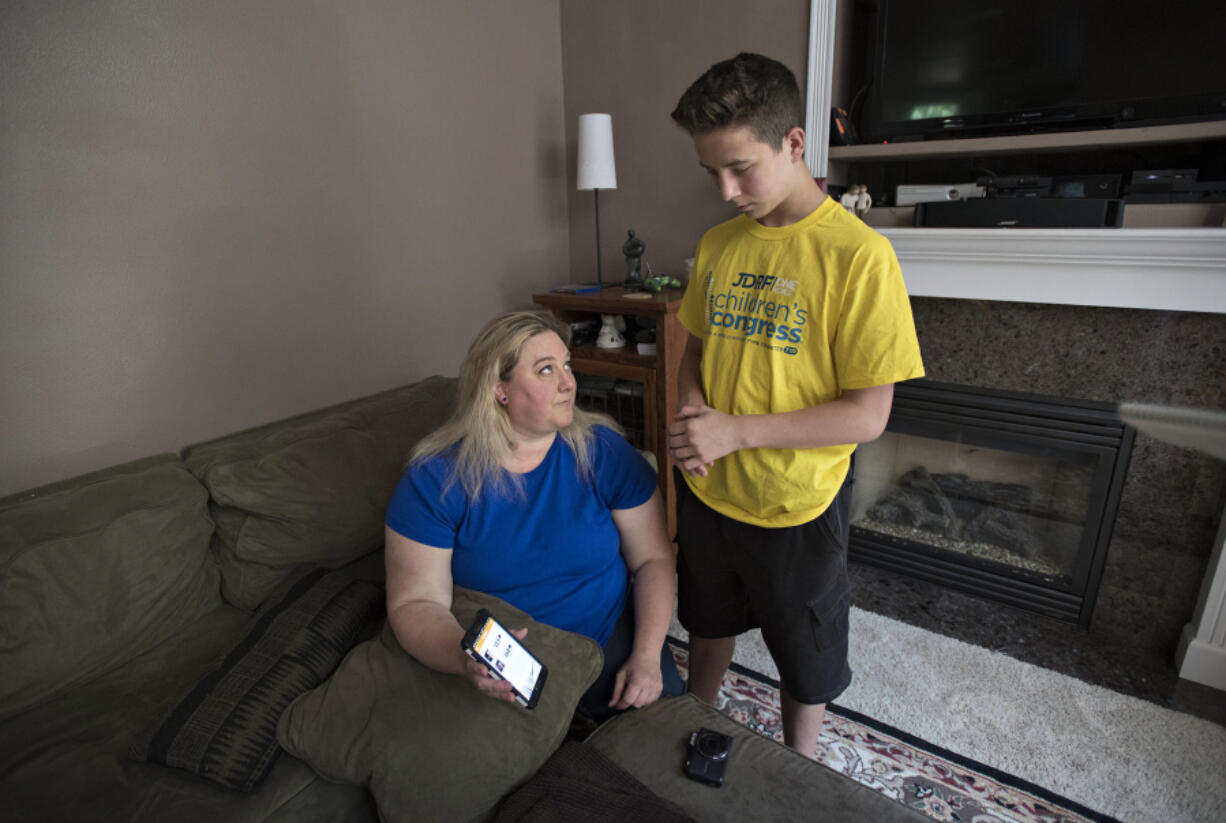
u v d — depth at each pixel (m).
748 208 0.97
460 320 2.26
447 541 1.09
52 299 1.29
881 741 1.48
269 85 1.59
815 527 1.10
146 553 1.23
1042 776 1.38
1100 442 1.74
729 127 0.88
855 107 2.11
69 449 1.36
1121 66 1.57
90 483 1.24
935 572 2.10
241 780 0.94
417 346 2.12
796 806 0.86
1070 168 1.84
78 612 1.13
